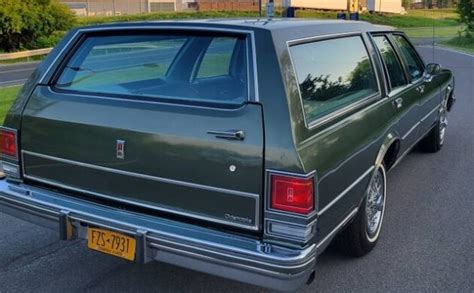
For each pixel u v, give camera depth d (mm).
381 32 4629
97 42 3680
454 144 7426
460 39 35250
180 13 53500
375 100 3973
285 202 2656
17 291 3506
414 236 4348
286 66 2846
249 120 2746
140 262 2953
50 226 3318
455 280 3627
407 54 5395
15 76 20125
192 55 3387
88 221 3125
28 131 3451
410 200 5195
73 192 3342
